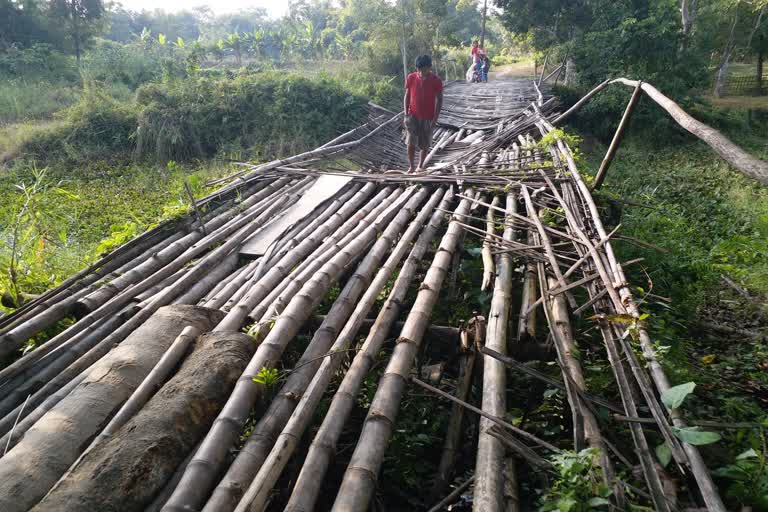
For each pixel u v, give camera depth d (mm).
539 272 3732
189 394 2500
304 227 4922
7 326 3586
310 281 3566
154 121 11430
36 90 16047
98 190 8844
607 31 16062
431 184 5801
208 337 2941
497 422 2406
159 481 2189
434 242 5059
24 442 2385
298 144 11453
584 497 1921
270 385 2629
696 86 16516
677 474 2281
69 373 3123
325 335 3195
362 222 4762
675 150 13500
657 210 6371
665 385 2457
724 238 6602
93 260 4961
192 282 3988
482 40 23141
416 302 3486
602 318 3049
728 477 2219
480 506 2018
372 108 12992
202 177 9336
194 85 12453
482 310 3934
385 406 2602
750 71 29484
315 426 2881
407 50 20469
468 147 9344
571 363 2775
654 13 15859
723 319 4582
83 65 20062
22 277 4480
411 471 2674
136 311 3643
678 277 4871
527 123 9500
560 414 2850
